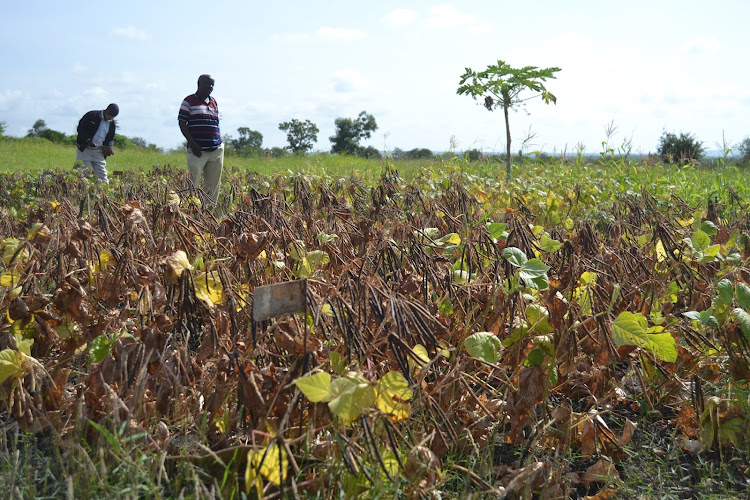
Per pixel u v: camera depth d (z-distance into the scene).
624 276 3.50
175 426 2.24
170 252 3.01
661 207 6.61
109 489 1.84
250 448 1.97
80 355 2.66
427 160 13.27
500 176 10.20
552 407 2.61
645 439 2.55
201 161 8.00
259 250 2.86
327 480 1.92
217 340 2.37
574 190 7.04
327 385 1.76
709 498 2.15
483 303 2.75
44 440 2.22
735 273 3.26
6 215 4.12
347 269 2.87
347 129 38.06
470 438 2.22
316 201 5.05
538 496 2.12
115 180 8.09
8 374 2.18
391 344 2.05
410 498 1.83
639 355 2.89
